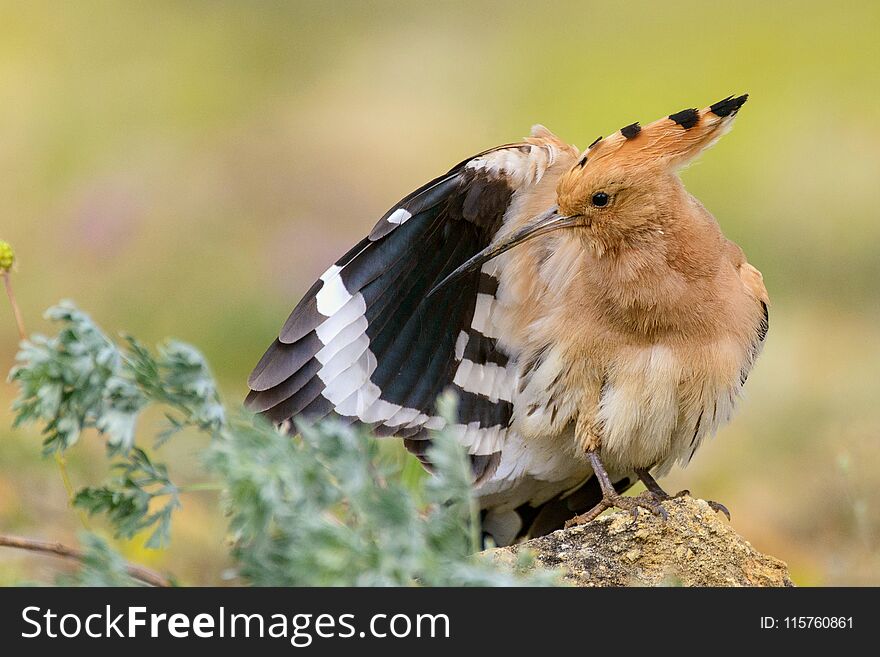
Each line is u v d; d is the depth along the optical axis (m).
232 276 18.84
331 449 4.75
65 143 23.91
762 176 22.98
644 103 27.19
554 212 8.60
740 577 7.57
